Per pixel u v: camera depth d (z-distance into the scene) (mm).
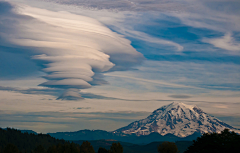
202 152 123625
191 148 141500
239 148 117438
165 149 154750
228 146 120438
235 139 133750
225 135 140125
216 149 123688
